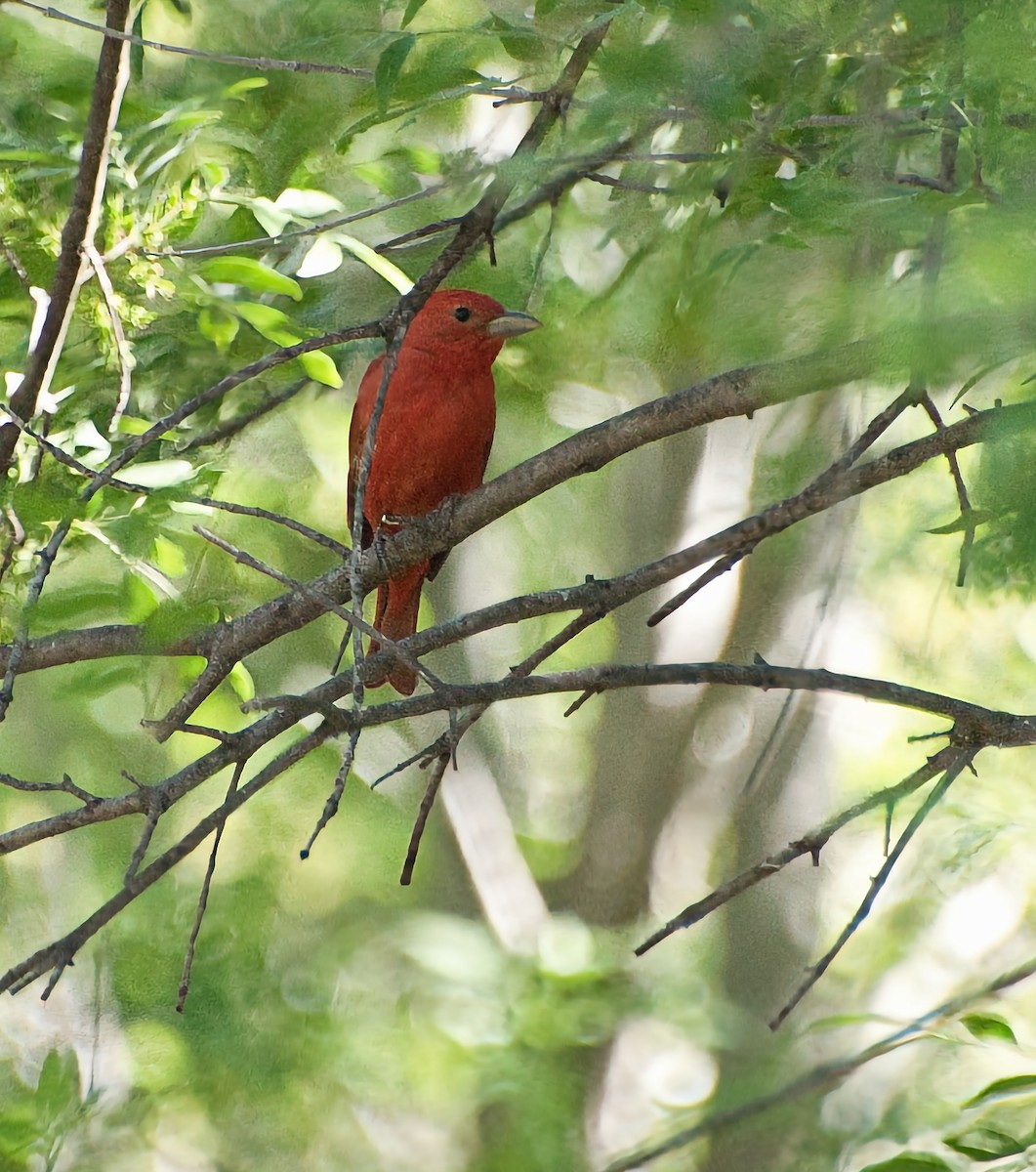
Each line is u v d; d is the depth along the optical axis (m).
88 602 8.18
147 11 9.73
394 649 5.75
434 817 18.72
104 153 6.86
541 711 21.00
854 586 16.30
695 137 7.23
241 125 8.97
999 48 5.24
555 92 6.93
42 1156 10.73
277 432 14.24
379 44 6.96
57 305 7.11
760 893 16.33
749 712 16.34
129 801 6.20
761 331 6.51
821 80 6.56
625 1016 14.77
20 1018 15.02
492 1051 14.53
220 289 8.89
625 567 16.55
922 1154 7.32
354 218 7.83
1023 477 5.51
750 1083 14.65
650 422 7.22
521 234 11.30
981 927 15.91
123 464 6.43
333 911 17.91
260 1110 15.31
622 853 16.66
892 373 5.60
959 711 6.69
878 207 5.80
